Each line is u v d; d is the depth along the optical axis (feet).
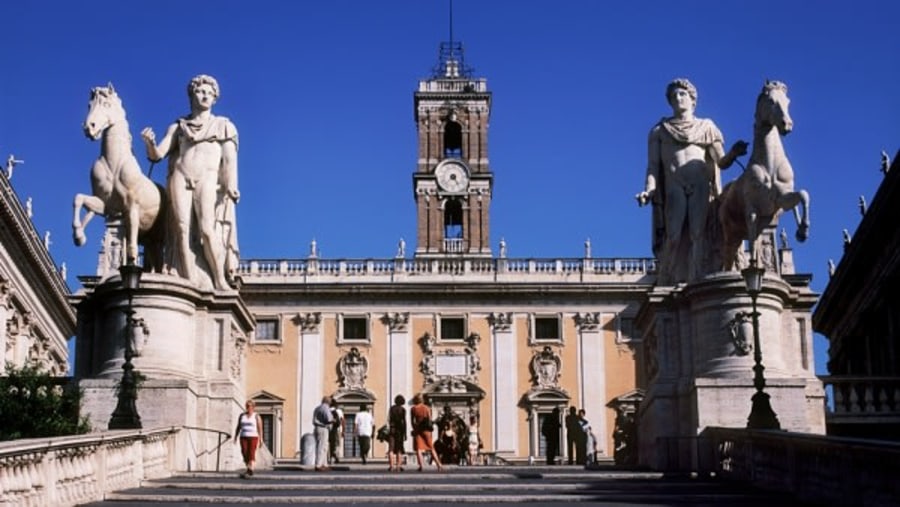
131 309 61.67
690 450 66.54
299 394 196.34
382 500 49.19
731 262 72.33
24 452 43.39
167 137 73.10
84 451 49.90
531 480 58.39
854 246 126.11
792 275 176.04
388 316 199.31
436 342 199.11
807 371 71.41
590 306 200.23
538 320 200.44
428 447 71.46
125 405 58.39
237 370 74.74
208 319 71.46
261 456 78.33
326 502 48.91
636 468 69.62
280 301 199.41
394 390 197.06
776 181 68.28
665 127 75.05
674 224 73.82
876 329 132.05
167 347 69.00
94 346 70.33
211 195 72.90
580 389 197.16
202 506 48.01
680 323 70.23
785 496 51.55
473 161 238.07
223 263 73.51
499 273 202.08
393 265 202.18
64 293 168.55
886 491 42.78
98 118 70.18
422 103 240.53
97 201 69.97
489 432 195.62
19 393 64.34
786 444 52.85
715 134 74.95
